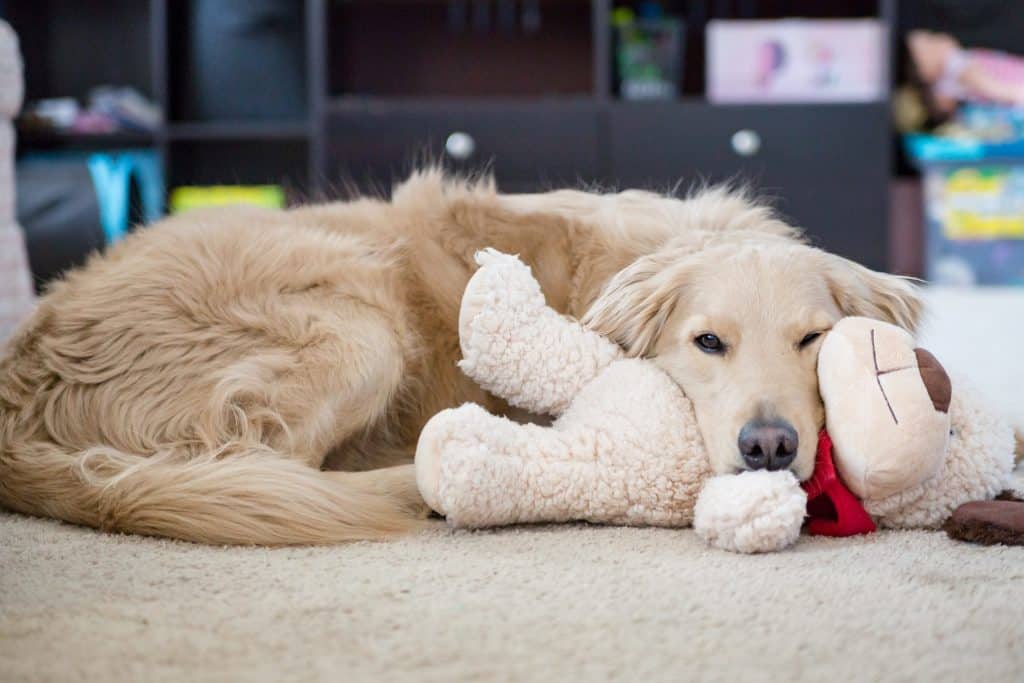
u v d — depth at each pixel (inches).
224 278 64.3
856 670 35.9
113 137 191.6
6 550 51.2
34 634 39.4
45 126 188.1
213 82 199.8
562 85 207.9
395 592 44.1
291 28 199.8
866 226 191.0
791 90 190.9
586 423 55.7
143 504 54.1
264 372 61.4
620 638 38.8
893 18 190.4
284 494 53.7
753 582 44.9
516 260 61.1
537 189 190.2
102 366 62.6
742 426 52.6
